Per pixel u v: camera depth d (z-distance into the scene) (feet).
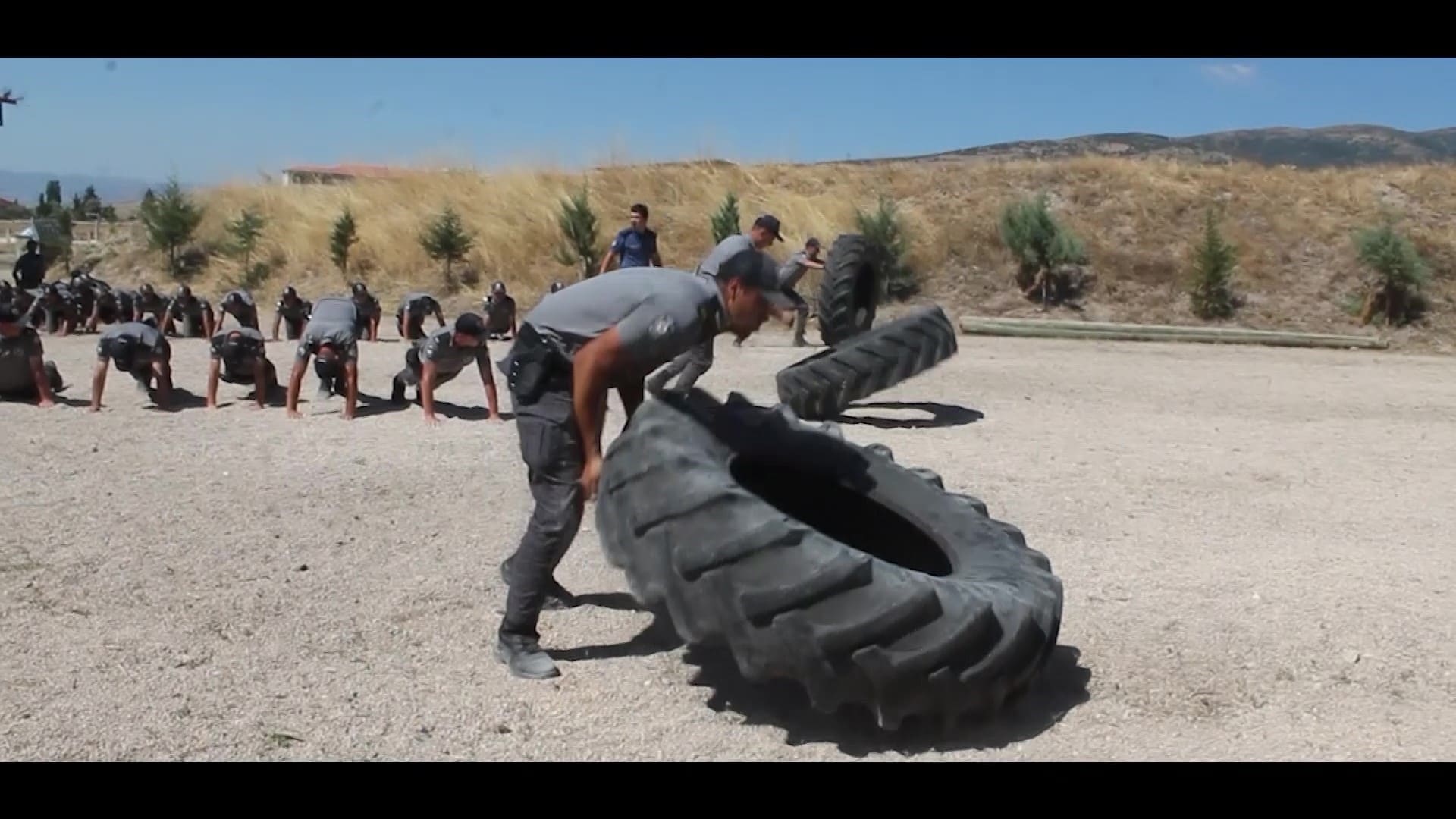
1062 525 24.72
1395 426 39.58
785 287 15.85
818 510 18.01
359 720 14.42
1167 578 21.02
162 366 36.19
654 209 89.45
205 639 16.88
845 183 95.09
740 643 13.60
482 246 84.23
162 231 89.86
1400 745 14.40
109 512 23.58
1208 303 78.18
